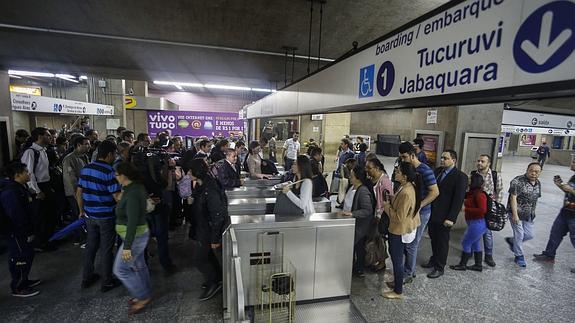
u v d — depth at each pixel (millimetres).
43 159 4074
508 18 980
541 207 7359
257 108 7262
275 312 2766
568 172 14992
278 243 2791
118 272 2660
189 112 14688
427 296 3176
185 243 4371
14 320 2617
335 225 2926
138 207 2662
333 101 2447
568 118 6414
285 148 9336
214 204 2836
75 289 3107
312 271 2924
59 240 4324
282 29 3924
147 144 5082
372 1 3107
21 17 3609
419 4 3125
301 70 6074
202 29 3961
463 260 3775
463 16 1150
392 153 20016
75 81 14148
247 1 3170
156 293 3088
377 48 1768
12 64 5715
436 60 1296
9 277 3316
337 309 2910
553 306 3041
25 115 7801
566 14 814
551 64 861
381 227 3293
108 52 4984
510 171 14148
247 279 2760
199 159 3004
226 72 6434
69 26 3889
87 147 4262
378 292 3232
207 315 2752
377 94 1774
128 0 3188
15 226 2885
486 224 3670
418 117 5914
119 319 2670
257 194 4070
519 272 3756
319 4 3199
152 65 5891
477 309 2967
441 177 3562
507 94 999
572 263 4047
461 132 5148
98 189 2949
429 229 3709
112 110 12648
